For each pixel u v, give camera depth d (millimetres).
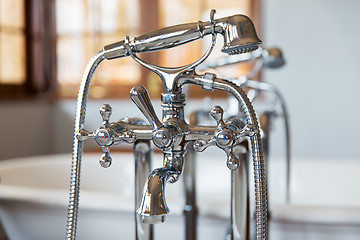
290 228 722
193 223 739
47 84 2664
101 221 787
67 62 2682
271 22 2287
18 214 831
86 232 799
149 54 2521
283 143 2291
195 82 442
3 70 2412
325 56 2240
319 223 705
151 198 420
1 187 857
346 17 2205
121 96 2580
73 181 471
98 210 780
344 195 1299
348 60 2217
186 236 742
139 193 576
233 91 430
